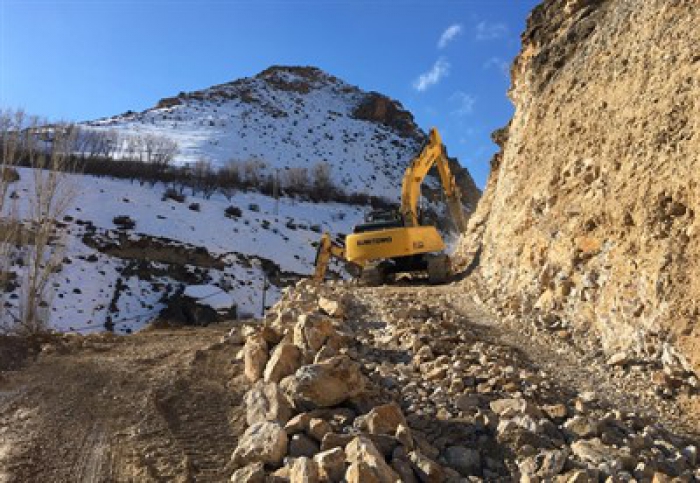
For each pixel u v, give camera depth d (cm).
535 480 392
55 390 702
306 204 7981
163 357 842
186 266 4206
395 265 1672
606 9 1258
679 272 617
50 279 3425
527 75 1534
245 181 7862
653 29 883
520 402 491
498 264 1220
